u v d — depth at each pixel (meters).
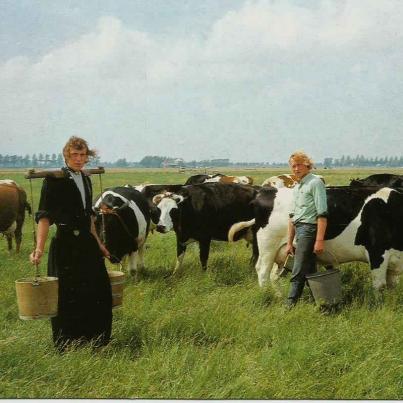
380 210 6.30
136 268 8.30
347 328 5.00
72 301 4.61
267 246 6.83
